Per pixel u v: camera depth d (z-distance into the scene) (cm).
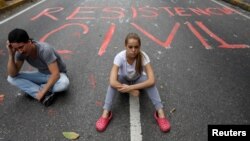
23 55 322
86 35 582
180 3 905
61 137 285
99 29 622
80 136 286
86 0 958
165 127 291
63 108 330
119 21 686
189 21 689
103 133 290
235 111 327
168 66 439
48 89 328
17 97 354
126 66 313
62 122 307
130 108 330
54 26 645
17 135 288
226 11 812
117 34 589
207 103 341
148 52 493
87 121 309
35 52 317
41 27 639
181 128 297
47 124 304
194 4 897
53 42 541
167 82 389
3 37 581
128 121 309
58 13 769
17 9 831
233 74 414
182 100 347
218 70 426
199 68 432
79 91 366
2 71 427
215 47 518
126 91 302
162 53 489
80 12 777
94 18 713
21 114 321
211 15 759
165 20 697
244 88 376
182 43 536
